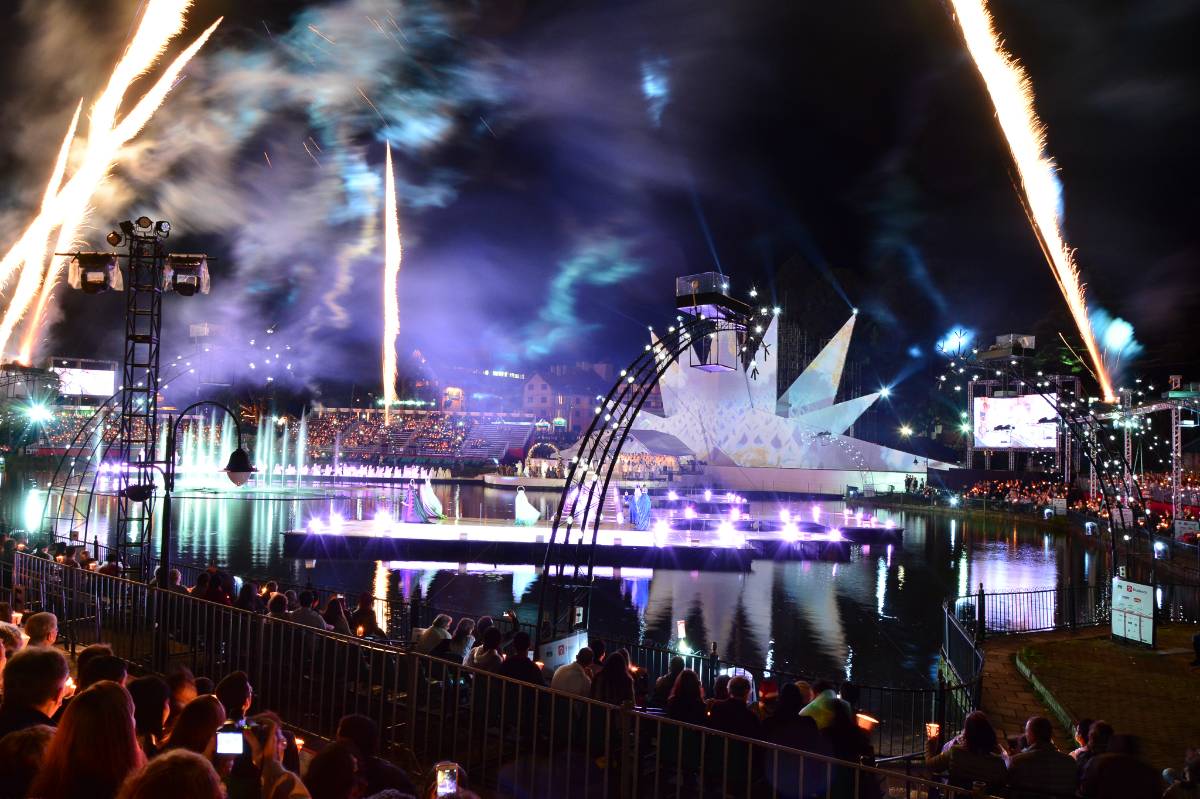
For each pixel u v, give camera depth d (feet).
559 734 26.25
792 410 251.19
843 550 112.16
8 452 196.54
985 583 92.32
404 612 63.72
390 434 355.15
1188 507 131.85
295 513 151.53
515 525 127.65
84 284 52.21
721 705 23.32
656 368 58.70
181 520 134.10
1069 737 38.96
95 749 10.66
